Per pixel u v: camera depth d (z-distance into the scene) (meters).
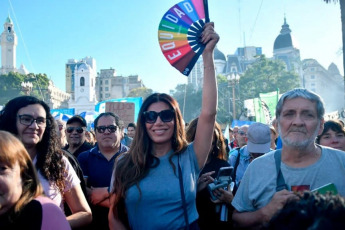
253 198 2.44
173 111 2.70
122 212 2.62
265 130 3.80
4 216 1.86
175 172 2.59
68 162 2.79
